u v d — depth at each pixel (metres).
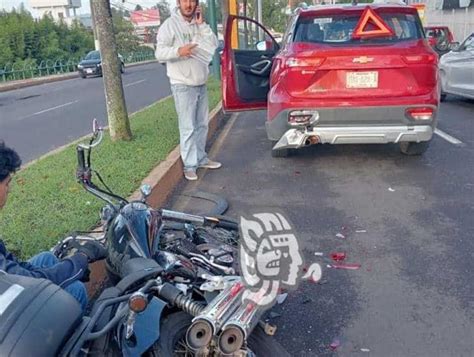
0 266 2.10
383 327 3.25
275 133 6.31
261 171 6.77
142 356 2.38
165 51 5.91
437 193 5.58
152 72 32.75
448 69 11.59
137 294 2.17
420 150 6.91
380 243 4.41
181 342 2.45
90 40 45.72
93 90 22.09
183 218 3.32
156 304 2.39
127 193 5.24
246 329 2.29
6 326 1.79
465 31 30.47
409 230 4.66
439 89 6.12
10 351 1.75
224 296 2.40
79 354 2.07
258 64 7.11
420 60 5.86
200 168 7.02
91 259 2.78
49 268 2.36
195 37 6.02
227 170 6.90
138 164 6.38
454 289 3.64
